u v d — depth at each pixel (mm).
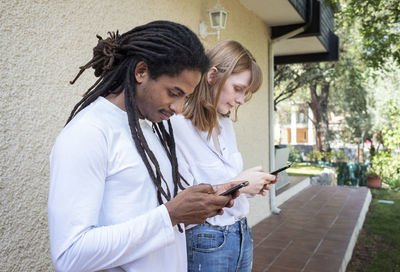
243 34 4621
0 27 1597
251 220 5070
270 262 3754
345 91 14852
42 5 1792
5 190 1617
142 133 1000
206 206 1013
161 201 1045
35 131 1756
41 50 1787
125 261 925
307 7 5410
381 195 9797
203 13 3463
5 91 1617
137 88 1043
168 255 1083
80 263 861
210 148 1608
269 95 5688
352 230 4941
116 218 964
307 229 4977
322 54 7727
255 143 5086
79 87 2014
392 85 13547
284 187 7410
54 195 877
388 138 10438
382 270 4168
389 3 5285
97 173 916
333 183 11812
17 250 1670
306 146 31609
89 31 2086
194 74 1020
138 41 1011
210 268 1490
